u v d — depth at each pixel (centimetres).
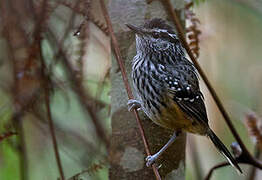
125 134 915
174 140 927
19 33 1020
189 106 969
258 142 952
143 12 922
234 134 900
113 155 912
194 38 941
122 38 929
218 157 1265
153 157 888
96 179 1035
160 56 962
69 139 1123
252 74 1238
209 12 1207
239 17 1226
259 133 952
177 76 967
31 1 973
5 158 1122
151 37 939
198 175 1163
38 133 1159
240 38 1235
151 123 931
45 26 958
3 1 1006
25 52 1030
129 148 910
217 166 972
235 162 952
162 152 907
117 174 912
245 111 1098
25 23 1017
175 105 952
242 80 1236
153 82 945
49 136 1142
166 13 926
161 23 929
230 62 1238
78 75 1038
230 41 1229
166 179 916
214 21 1207
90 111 1062
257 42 1241
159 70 956
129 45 929
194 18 953
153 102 934
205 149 1279
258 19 1210
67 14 1017
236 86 1232
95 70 1153
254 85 1228
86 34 964
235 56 1238
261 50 1240
